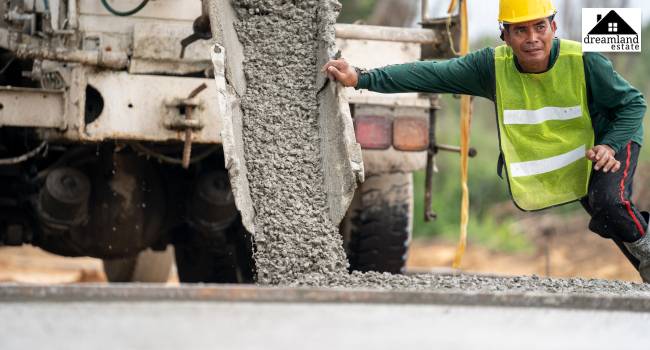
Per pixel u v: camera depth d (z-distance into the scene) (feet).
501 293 23.27
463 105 39.73
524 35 29.25
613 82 29.53
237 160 28.63
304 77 32.32
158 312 21.33
